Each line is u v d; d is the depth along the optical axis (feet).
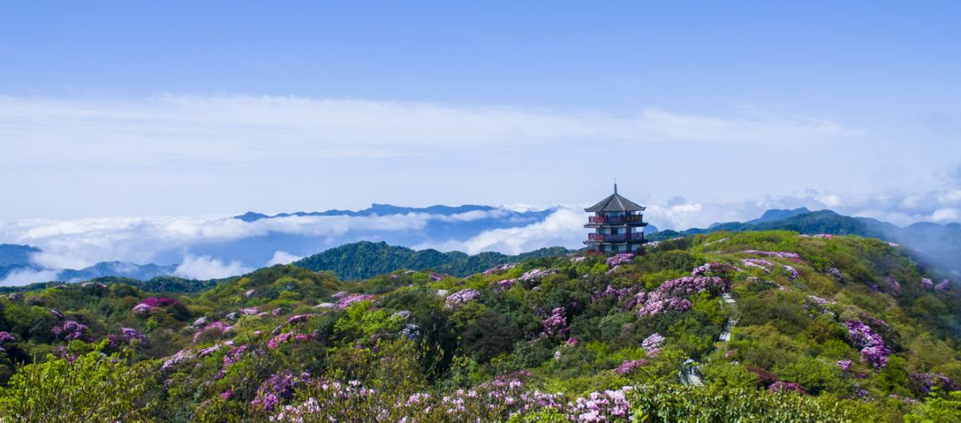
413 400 52.08
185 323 190.39
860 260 200.64
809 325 116.26
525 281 171.22
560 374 106.42
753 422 56.13
